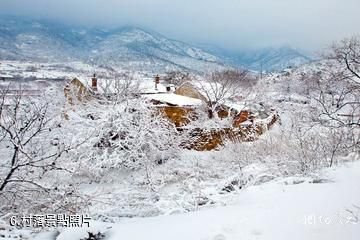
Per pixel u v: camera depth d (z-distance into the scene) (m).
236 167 17.23
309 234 5.42
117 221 7.62
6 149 10.34
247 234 5.58
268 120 29.64
